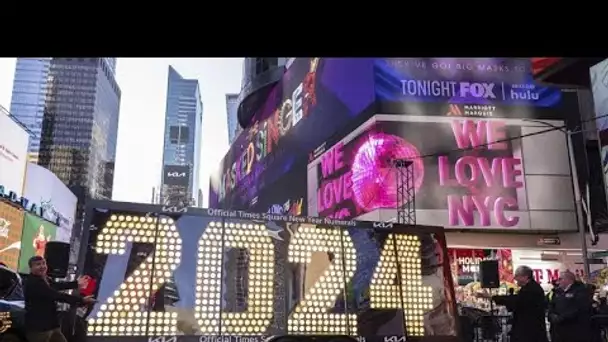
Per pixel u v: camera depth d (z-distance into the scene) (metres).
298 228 6.62
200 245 6.11
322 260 6.64
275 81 53.06
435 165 27.95
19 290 9.74
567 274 8.24
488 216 27.53
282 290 6.33
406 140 28.12
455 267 27.50
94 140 175.00
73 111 172.50
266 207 49.28
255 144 55.88
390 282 6.93
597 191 28.16
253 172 56.00
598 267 23.48
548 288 27.27
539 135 28.84
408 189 26.34
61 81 174.75
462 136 28.48
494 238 27.84
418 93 28.86
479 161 28.23
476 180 27.95
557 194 28.19
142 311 5.72
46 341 7.00
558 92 29.62
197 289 5.98
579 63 22.52
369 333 6.60
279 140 46.78
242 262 6.24
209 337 5.89
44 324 7.00
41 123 169.75
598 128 21.81
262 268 6.30
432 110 28.70
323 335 6.29
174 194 182.88
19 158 25.53
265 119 52.47
